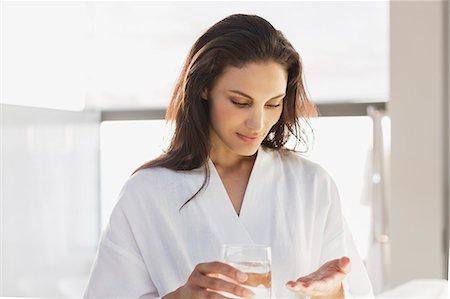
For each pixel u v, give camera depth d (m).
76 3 4.15
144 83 4.27
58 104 4.00
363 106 3.88
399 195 3.58
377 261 3.63
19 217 3.59
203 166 1.38
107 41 4.25
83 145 4.18
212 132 1.39
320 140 3.90
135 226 1.37
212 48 1.27
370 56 3.91
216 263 0.99
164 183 1.38
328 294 1.12
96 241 4.30
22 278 3.60
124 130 4.33
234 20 1.31
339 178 3.89
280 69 1.25
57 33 4.01
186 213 1.36
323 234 1.42
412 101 3.56
